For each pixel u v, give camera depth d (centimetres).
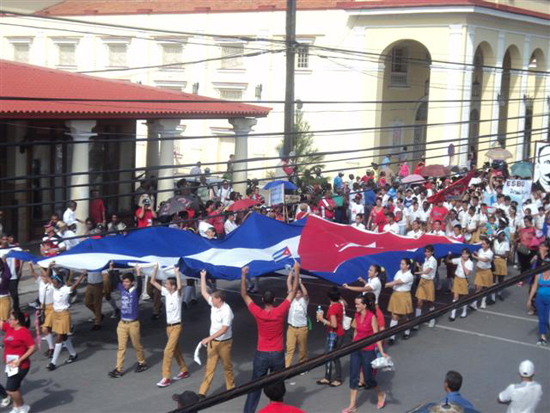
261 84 3956
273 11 3866
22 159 2208
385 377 1332
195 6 4150
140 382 1293
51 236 1661
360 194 2516
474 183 2842
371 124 3784
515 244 2238
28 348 1117
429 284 1606
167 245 1436
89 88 2370
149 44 4234
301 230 1612
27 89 2122
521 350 1503
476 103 4003
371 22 3706
